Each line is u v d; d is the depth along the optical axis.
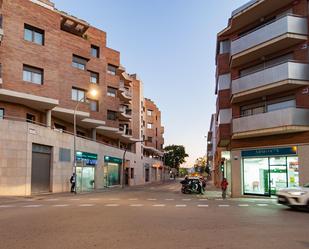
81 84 41.16
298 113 25.02
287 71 25.41
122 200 23.31
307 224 11.88
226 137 33.78
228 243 8.35
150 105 93.00
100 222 11.88
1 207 18.02
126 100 65.75
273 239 8.93
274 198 26.31
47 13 34.38
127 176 64.00
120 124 67.19
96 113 45.44
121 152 57.97
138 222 11.95
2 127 26.61
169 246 7.95
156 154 103.06
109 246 7.91
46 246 7.88
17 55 31.55
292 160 25.72
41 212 15.22
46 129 31.05
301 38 26.00
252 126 27.41
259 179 28.12
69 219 12.67
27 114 34.19
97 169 44.88
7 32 31.09
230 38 34.31
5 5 31.23
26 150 27.81
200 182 34.16
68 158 35.38
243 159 29.59
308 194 16.59
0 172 26.20
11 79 30.92
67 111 39.09
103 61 47.69
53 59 34.34
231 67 31.95
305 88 25.59
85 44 42.50
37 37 33.72
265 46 27.23
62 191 33.84
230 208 18.03
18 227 10.71
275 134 26.94
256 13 29.30
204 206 19.14
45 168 31.30
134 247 7.82
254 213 15.48
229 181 35.50
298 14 26.59
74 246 7.89
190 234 9.59
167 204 20.25
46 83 33.41
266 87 26.77
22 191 27.28
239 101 30.59
